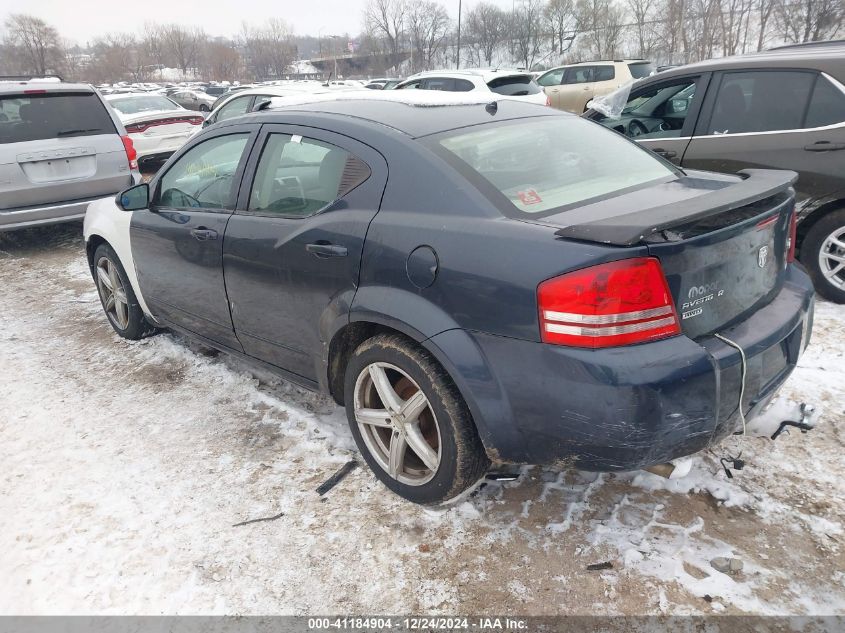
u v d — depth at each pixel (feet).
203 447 10.29
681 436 6.57
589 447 6.64
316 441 10.27
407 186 8.02
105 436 10.77
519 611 6.98
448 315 7.34
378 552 7.90
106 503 9.04
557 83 52.03
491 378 7.06
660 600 6.97
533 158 8.57
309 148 9.34
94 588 7.57
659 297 6.35
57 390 12.53
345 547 8.01
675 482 8.68
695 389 6.46
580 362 6.38
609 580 7.26
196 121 39.01
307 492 9.07
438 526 8.25
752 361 7.06
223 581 7.59
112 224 13.46
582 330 6.36
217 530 8.40
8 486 9.53
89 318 16.49
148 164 38.75
